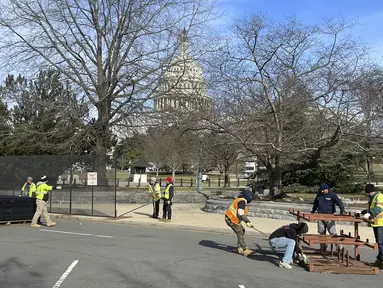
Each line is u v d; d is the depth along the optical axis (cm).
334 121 1652
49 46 2425
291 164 2056
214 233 1402
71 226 1543
